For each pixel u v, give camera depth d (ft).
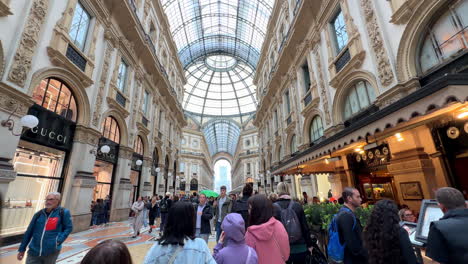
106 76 30.73
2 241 17.08
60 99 23.31
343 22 26.66
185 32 96.02
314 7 31.65
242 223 5.38
